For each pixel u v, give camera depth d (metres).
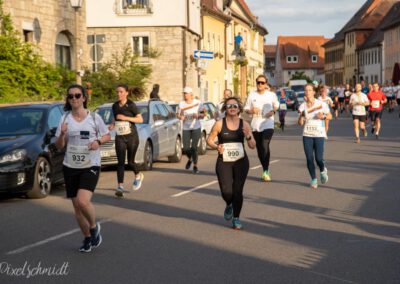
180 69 46.97
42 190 14.15
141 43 47.00
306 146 14.77
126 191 14.94
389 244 9.13
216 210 12.13
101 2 46.56
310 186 14.98
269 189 14.59
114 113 14.52
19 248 9.32
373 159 20.73
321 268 7.90
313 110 14.77
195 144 18.22
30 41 30.58
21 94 25.36
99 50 29.19
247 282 7.33
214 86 61.41
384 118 49.25
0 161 13.48
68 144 9.17
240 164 10.41
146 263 8.27
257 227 10.44
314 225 10.52
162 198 13.70
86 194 8.93
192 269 7.93
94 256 8.73
